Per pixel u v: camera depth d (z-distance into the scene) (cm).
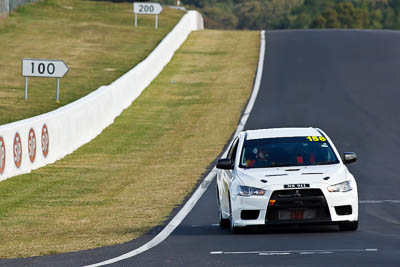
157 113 12962
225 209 5219
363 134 10594
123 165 9162
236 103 13438
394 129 10931
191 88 15125
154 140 10925
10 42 19138
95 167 9006
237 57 18500
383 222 5391
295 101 13238
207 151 9856
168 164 9100
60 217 6219
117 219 5991
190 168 8675
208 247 4450
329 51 18425
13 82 14788
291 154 5138
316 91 14088
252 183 4844
